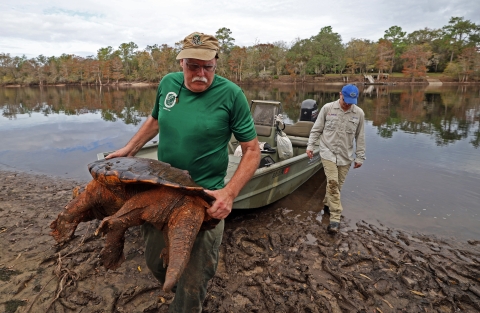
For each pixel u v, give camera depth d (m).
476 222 4.81
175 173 2.04
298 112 15.76
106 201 2.13
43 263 3.54
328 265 3.64
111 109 18.84
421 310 3.00
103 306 2.91
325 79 66.25
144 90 44.31
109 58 80.81
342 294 3.16
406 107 18.36
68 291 3.08
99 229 1.77
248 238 4.25
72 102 23.88
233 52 67.69
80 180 6.56
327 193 5.13
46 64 80.19
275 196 5.43
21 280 3.22
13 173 6.96
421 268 3.63
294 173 5.76
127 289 3.12
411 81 60.59
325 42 73.75
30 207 5.09
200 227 2.08
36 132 11.43
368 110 17.03
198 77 2.08
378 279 3.43
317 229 4.60
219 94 2.20
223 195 2.01
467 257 3.88
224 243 4.13
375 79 64.50
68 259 3.59
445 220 4.88
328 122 4.75
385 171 7.09
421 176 6.75
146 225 2.38
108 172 1.96
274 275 3.46
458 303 3.10
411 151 8.66
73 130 11.82
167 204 1.89
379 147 9.13
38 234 4.19
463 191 5.95
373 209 5.27
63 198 5.51
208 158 2.28
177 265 1.61
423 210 5.21
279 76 69.69
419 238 4.34
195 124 2.19
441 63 73.44
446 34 81.69
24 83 70.31
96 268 3.46
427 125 12.52
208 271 2.37
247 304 3.02
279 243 4.16
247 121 2.29
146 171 1.96
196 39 2.05
